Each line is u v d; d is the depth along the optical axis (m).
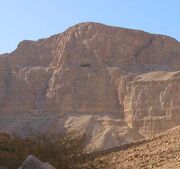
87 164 15.95
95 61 149.75
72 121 130.00
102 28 154.62
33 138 16.20
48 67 155.62
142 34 157.00
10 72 159.75
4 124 143.12
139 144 26.48
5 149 16.42
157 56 152.12
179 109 123.69
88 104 139.62
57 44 160.62
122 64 149.25
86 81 143.88
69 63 151.00
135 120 128.50
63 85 144.50
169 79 130.00
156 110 126.69
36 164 11.73
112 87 141.38
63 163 15.38
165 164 18.94
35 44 166.50
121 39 154.12
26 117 142.25
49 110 143.00
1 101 151.75
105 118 130.38
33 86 151.50
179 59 152.12
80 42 154.75
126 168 19.44
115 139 117.38
